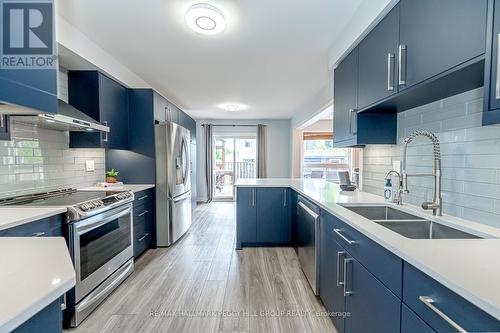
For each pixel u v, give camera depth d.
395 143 2.05
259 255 3.10
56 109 1.08
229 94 4.45
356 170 4.96
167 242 3.38
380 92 1.65
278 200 3.36
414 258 0.83
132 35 2.38
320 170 6.77
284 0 1.87
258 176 6.90
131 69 3.25
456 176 1.44
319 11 2.01
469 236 1.20
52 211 1.63
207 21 2.03
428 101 1.61
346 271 1.47
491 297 0.59
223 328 1.75
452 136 1.47
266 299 2.11
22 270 0.68
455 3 1.05
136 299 2.12
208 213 5.43
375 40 1.71
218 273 2.60
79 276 1.78
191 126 5.53
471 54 0.97
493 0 0.88
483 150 1.27
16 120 1.97
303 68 3.21
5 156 1.99
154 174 3.33
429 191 1.67
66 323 1.75
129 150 3.32
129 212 2.52
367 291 1.21
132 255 2.60
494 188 1.21
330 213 1.75
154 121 3.32
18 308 0.51
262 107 5.51
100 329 1.74
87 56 2.43
